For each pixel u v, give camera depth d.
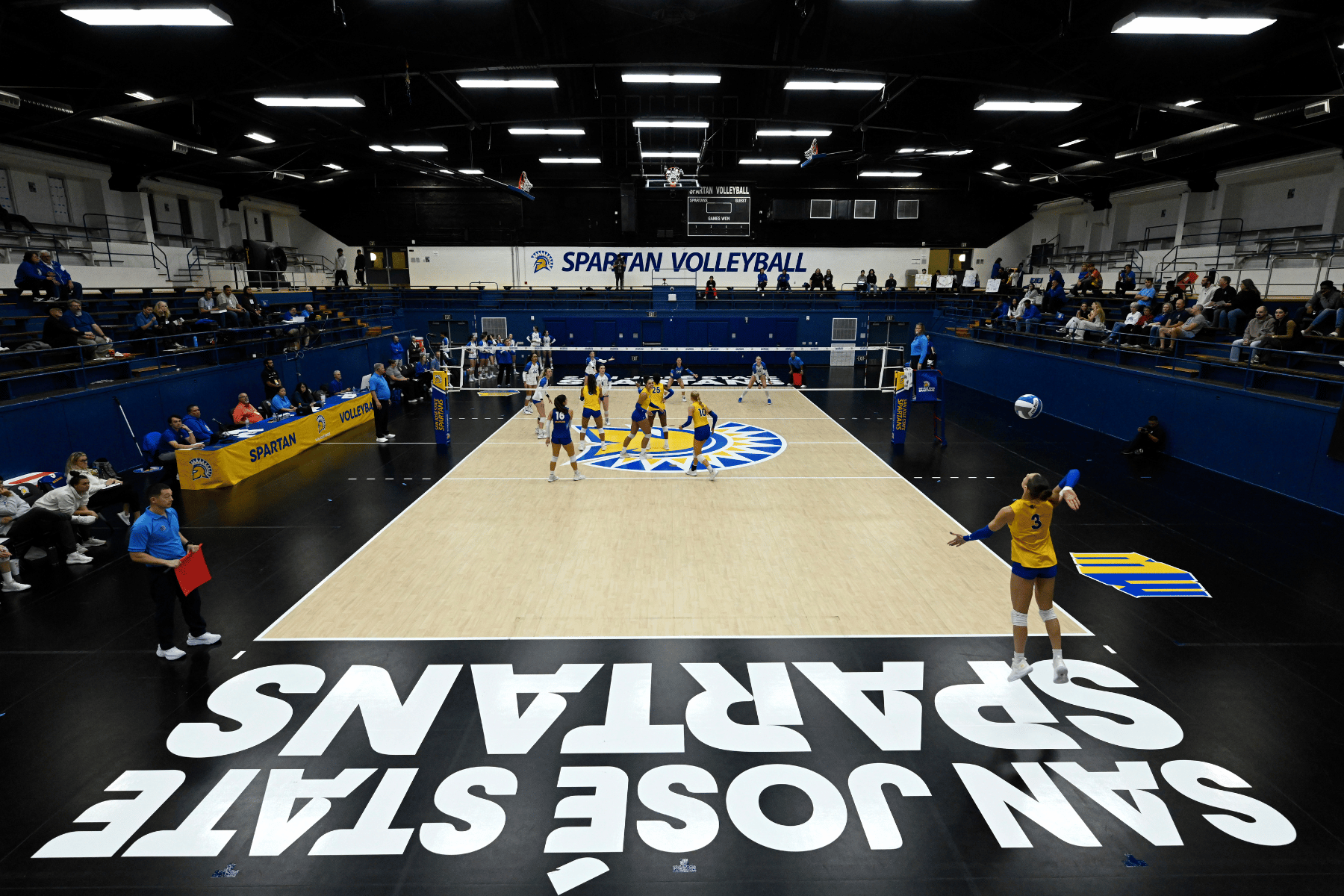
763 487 13.88
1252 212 24.45
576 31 17.98
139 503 11.74
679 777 5.36
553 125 26.28
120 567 9.73
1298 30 13.45
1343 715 6.20
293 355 21.44
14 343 14.79
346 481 14.31
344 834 4.79
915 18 15.66
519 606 8.44
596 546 10.52
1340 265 19.97
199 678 6.81
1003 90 18.22
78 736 5.88
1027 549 6.37
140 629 7.86
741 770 5.44
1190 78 16.91
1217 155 23.77
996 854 4.62
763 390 27.48
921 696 6.48
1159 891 4.31
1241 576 9.30
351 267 37.53
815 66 16.66
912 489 13.71
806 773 5.41
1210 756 5.62
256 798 5.14
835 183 36.47
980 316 31.31
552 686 6.63
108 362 14.21
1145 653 7.27
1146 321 19.11
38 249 20.77
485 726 6.02
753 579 9.27
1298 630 7.77
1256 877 4.42
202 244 29.98
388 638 7.61
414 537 10.91
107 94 17.92
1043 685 6.66
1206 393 15.20
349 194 36.44
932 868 4.51
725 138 31.59
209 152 23.00
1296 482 12.86
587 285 37.78
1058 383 21.56
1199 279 25.09
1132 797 5.15
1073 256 34.09
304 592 8.84
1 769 5.46
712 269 37.69
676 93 24.52
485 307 34.97
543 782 5.31
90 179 24.06
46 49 14.62
